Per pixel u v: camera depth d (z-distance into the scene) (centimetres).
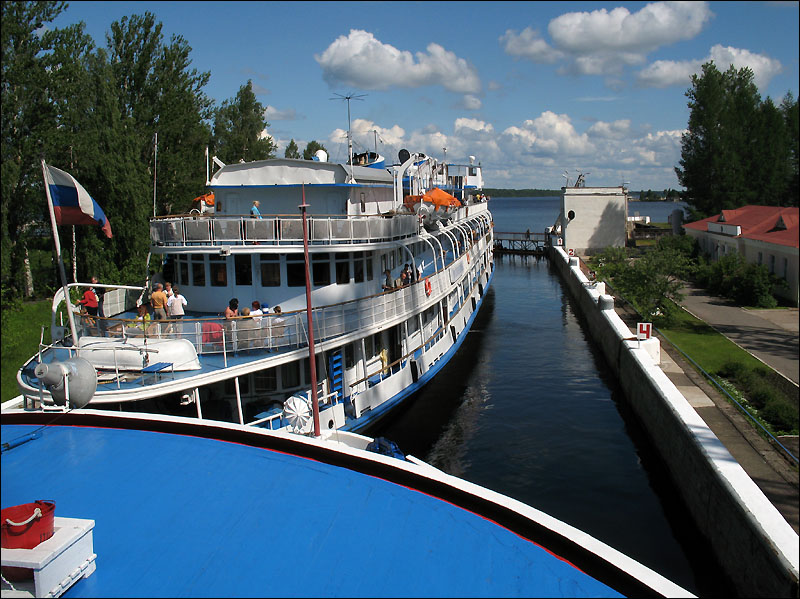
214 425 991
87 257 3922
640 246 6975
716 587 1414
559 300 5294
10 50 3684
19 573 601
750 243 4597
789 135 6259
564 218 7075
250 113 6806
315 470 869
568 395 2752
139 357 1527
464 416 2494
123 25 4738
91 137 3962
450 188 5047
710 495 1484
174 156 4819
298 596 619
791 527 1185
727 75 6469
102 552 689
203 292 2077
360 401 1989
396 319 2164
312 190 2139
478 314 4609
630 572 636
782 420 1834
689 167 6706
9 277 3547
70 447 944
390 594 620
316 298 2038
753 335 3084
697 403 2002
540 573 651
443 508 773
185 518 753
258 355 1709
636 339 2727
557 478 1952
